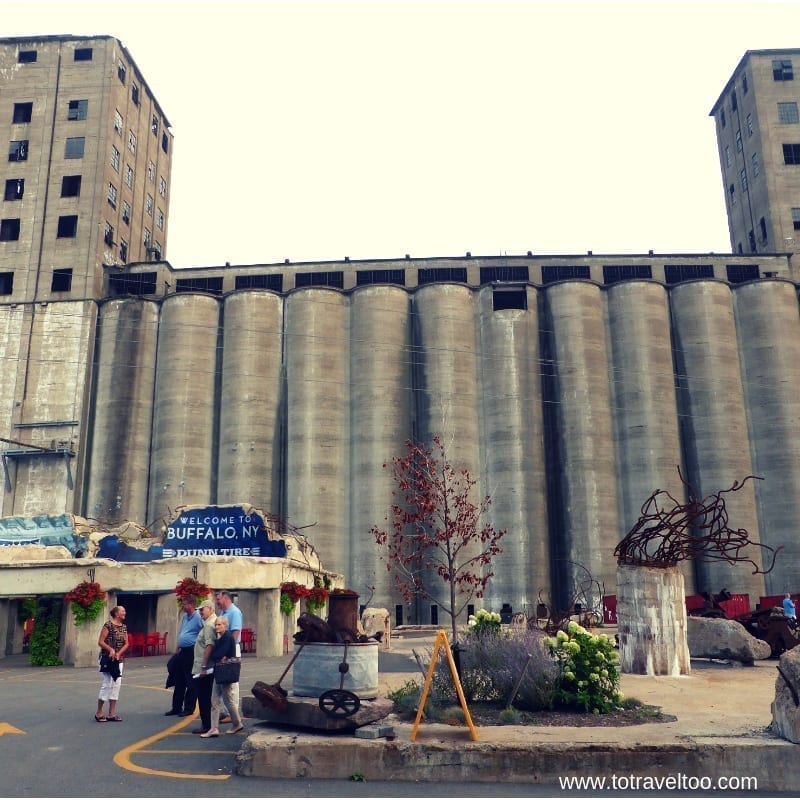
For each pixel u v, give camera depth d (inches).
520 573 2086.6
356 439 2256.4
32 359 2391.7
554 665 436.8
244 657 1021.8
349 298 2431.1
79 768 330.0
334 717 344.2
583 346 2305.6
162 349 2388.0
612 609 1802.4
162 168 3221.0
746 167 3019.2
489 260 2554.1
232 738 394.0
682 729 357.1
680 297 2409.0
